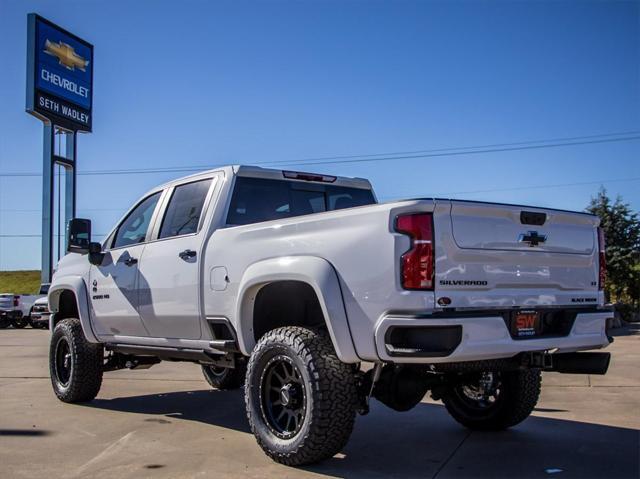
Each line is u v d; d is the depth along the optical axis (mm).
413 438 5523
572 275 4773
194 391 8094
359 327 4148
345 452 5039
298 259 4512
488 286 4238
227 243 5176
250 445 5273
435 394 5375
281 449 4516
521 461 4789
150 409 6879
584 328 4699
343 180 6594
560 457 4891
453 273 4090
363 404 4594
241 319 4945
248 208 5730
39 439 5527
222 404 7188
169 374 9625
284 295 5125
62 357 7414
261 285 4836
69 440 5492
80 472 4559
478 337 4035
